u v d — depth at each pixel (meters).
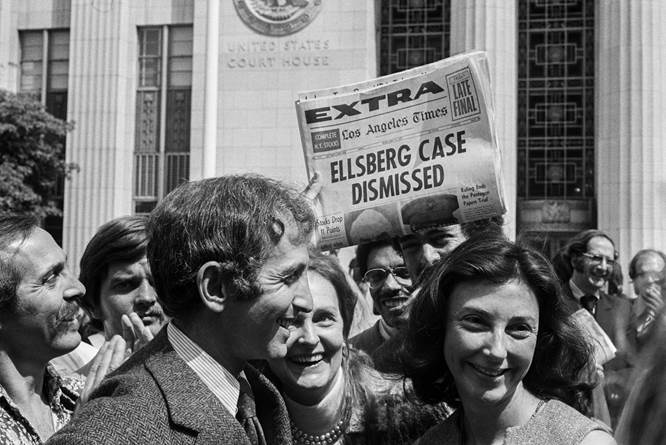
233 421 2.31
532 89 20.73
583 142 20.45
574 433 2.64
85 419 2.20
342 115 4.20
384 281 4.45
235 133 20.52
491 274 2.74
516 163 20.03
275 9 20.45
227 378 2.47
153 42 21.83
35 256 3.11
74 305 3.22
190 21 21.45
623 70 18.83
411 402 3.37
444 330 2.95
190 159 20.89
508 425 2.84
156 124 21.69
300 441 3.39
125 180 21.48
